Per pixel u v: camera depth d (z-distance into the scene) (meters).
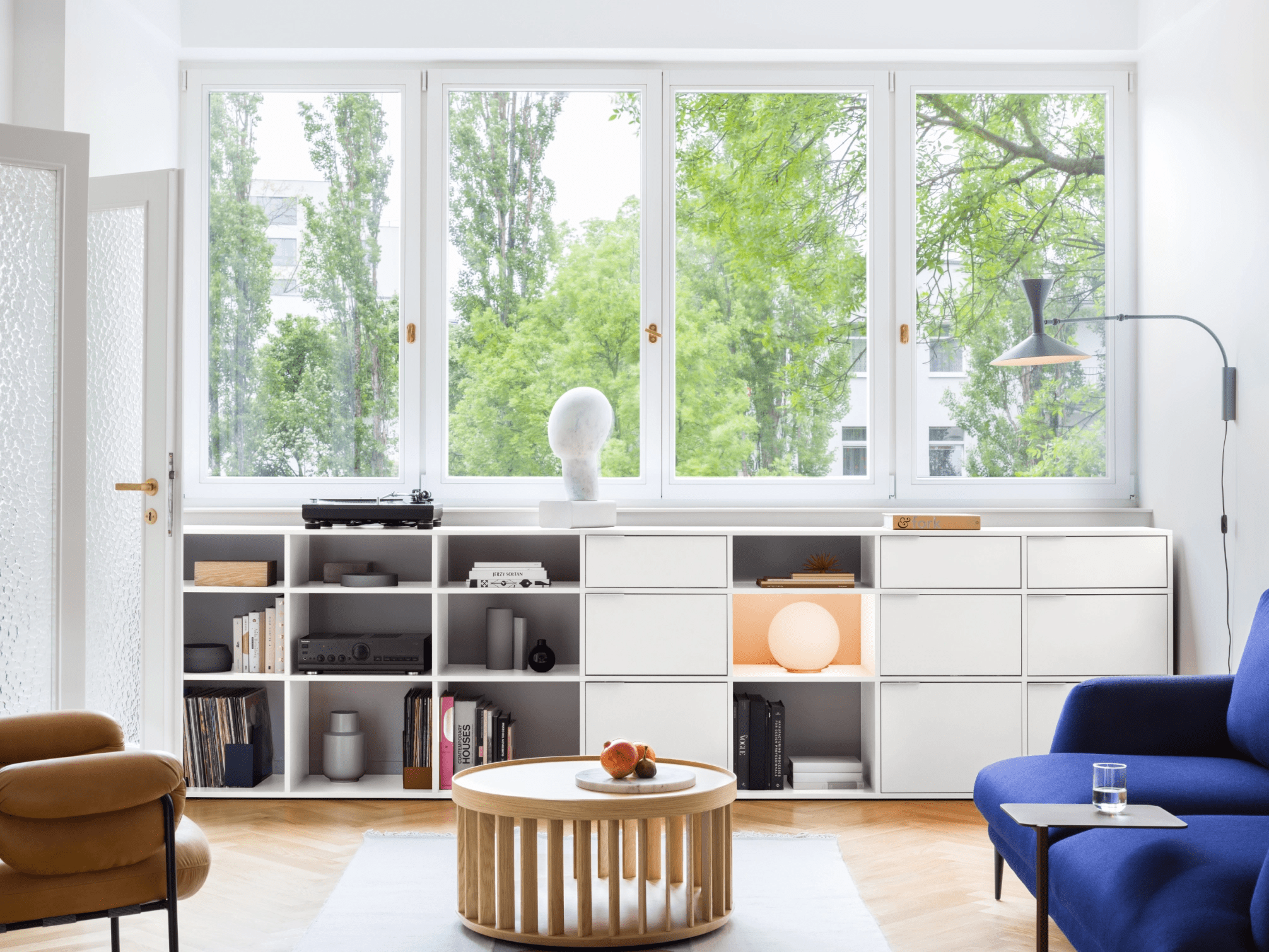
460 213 4.66
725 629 4.12
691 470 4.65
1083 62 4.67
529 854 2.75
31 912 2.07
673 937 2.73
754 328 4.67
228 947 2.74
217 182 4.66
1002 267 4.67
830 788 4.21
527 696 4.52
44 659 3.26
